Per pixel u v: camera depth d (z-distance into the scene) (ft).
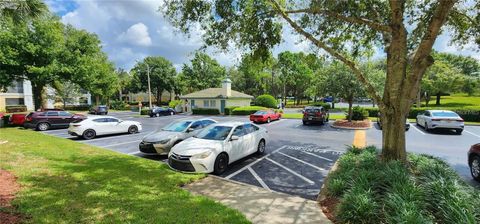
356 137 46.91
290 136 48.42
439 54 128.06
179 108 127.65
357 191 15.01
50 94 133.18
